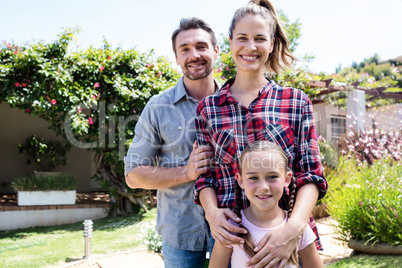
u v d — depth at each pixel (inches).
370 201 143.9
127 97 233.8
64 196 257.3
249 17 62.8
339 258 146.6
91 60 235.1
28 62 214.5
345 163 238.8
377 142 217.0
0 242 194.2
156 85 240.4
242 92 66.9
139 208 268.5
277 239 49.9
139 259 159.8
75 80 231.8
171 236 78.4
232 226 54.2
